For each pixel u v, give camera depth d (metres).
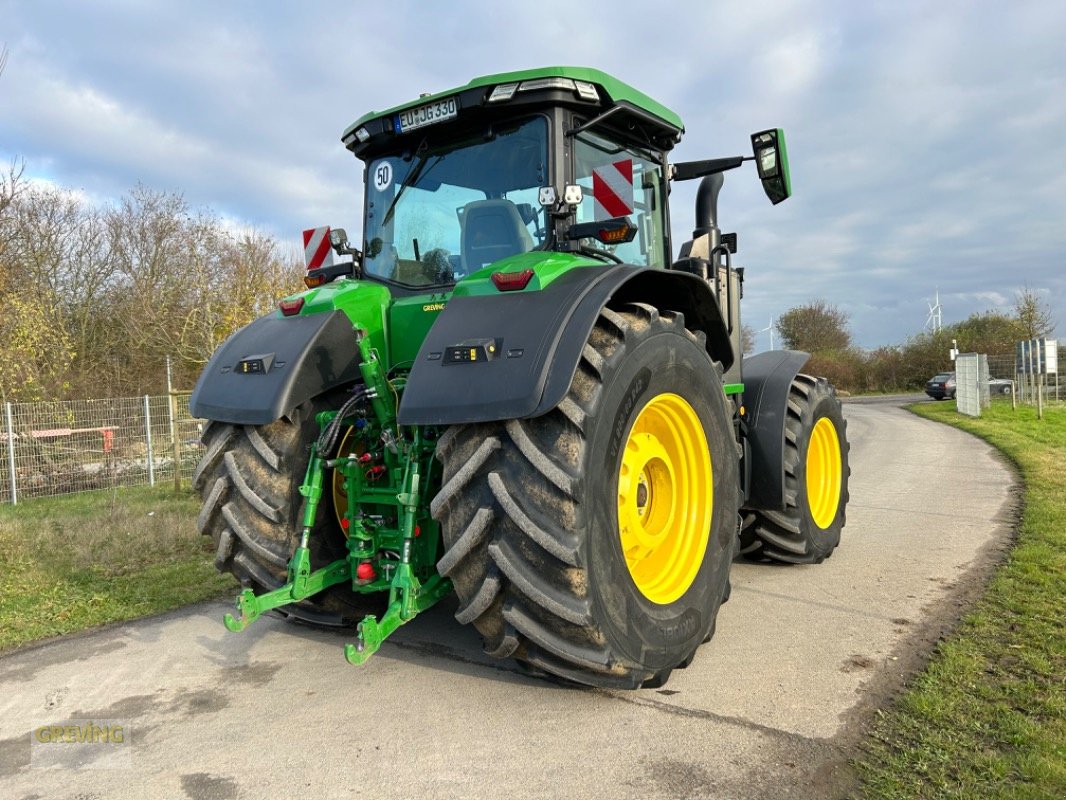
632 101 3.74
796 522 4.95
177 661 3.66
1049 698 2.95
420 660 3.56
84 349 21.86
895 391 48.97
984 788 2.37
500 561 2.68
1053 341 21.56
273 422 3.34
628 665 2.84
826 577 4.87
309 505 3.23
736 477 3.79
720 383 3.71
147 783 2.53
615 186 3.21
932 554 5.35
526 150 3.54
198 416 3.44
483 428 2.77
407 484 3.04
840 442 5.63
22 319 12.73
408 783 2.48
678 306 3.78
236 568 3.52
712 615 3.46
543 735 2.79
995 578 4.60
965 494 7.88
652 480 3.48
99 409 11.71
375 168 4.07
